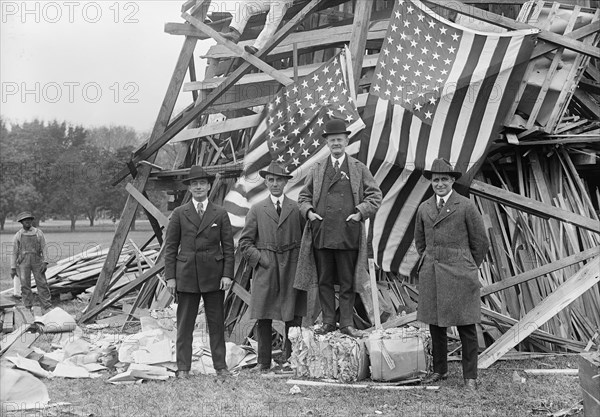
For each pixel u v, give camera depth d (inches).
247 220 301.0
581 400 234.7
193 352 306.5
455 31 347.9
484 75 333.4
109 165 1462.8
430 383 265.4
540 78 360.8
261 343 295.6
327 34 425.7
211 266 282.7
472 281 261.6
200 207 287.3
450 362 303.7
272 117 363.3
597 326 342.6
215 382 270.1
